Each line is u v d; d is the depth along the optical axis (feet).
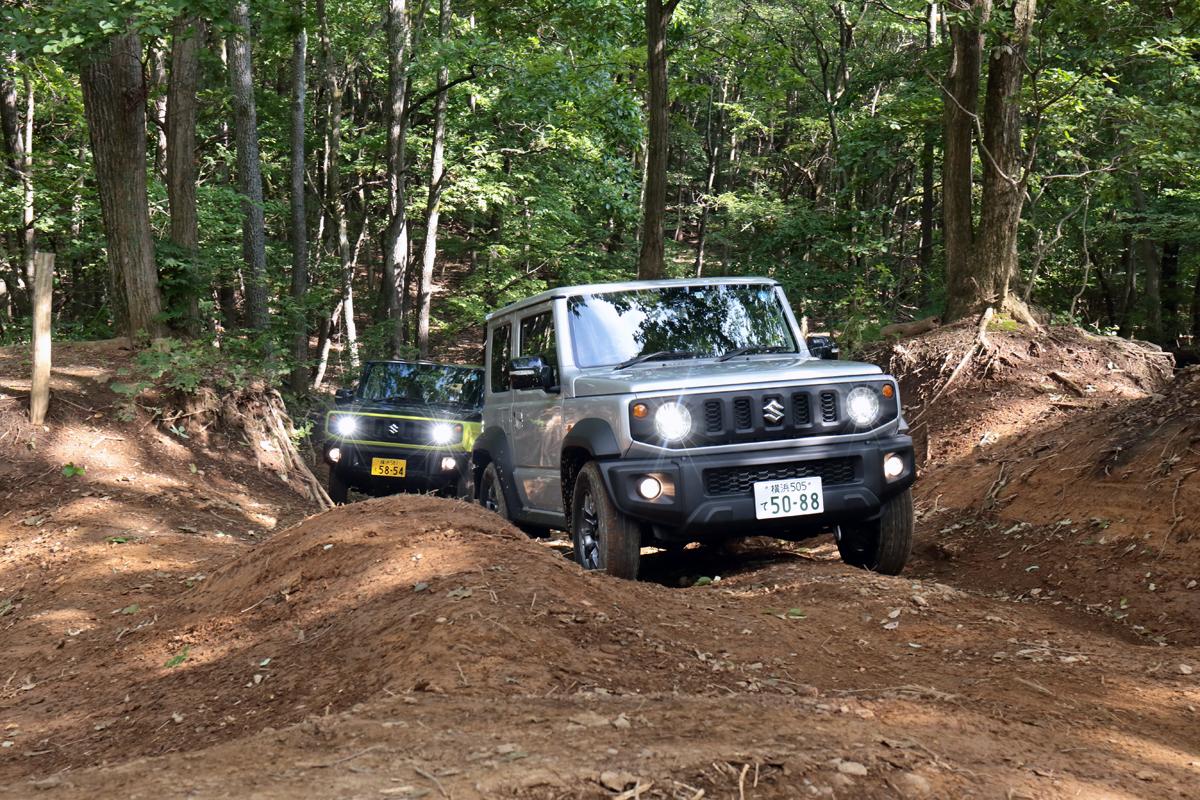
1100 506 24.58
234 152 89.76
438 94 86.17
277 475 41.86
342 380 79.00
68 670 18.38
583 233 106.93
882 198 115.14
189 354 41.96
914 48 73.36
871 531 22.53
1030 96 46.47
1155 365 38.37
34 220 67.72
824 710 11.37
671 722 10.28
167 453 38.78
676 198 164.76
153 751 12.67
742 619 16.85
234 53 65.98
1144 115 42.88
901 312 69.92
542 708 10.80
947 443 35.58
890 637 16.71
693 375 21.11
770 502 20.47
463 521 19.71
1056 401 35.40
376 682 12.64
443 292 133.08
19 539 30.17
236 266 60.39
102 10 34.47
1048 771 9.81
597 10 68.85
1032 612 19.57
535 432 25.22
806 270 64.85
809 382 20.98
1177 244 83.10
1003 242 42.68
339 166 100.53
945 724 11.34
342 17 94.63
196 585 22.50
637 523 20.51
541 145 92.99
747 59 83.56
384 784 8.15
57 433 36.91
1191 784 10.06
